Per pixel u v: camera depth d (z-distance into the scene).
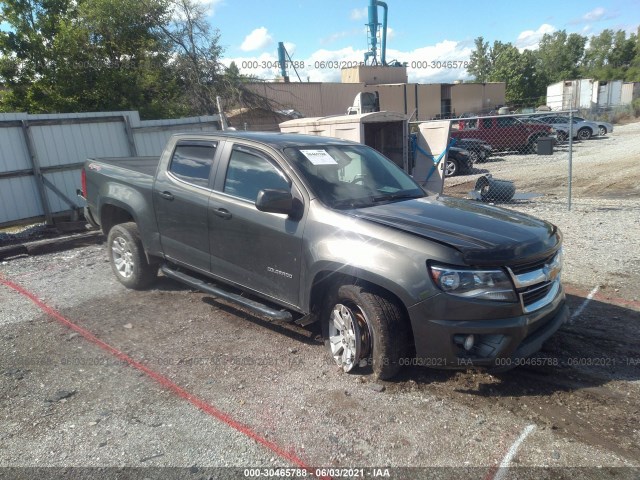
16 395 3.68
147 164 6.26
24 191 8.88
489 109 43.62
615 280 5.84
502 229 3.73
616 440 3.10
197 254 4.94
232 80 21.05
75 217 9.54
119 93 16.81
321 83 28.09
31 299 5.71
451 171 16.42
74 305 5.49
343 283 3.88
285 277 4.13
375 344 3.64
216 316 5.13
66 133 9.41
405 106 35.34
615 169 15.41
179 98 19.25
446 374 3.89
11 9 16.47
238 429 3.25
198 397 3.62
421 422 3.30
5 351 4.39
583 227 8.33
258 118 22.22
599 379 3.80
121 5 17.14
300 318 4.22
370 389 3.68
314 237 3.88
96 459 2.98
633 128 32.12
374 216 3.85
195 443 3.12
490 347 3.40
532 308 3.49
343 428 3.24
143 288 5.95
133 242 5.67
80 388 3.77
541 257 3.56
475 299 3.30
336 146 4.83
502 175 15.97
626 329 4.61
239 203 4.44
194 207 4.82
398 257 3.46
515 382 3.78
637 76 73.94
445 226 3.71
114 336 4.68
